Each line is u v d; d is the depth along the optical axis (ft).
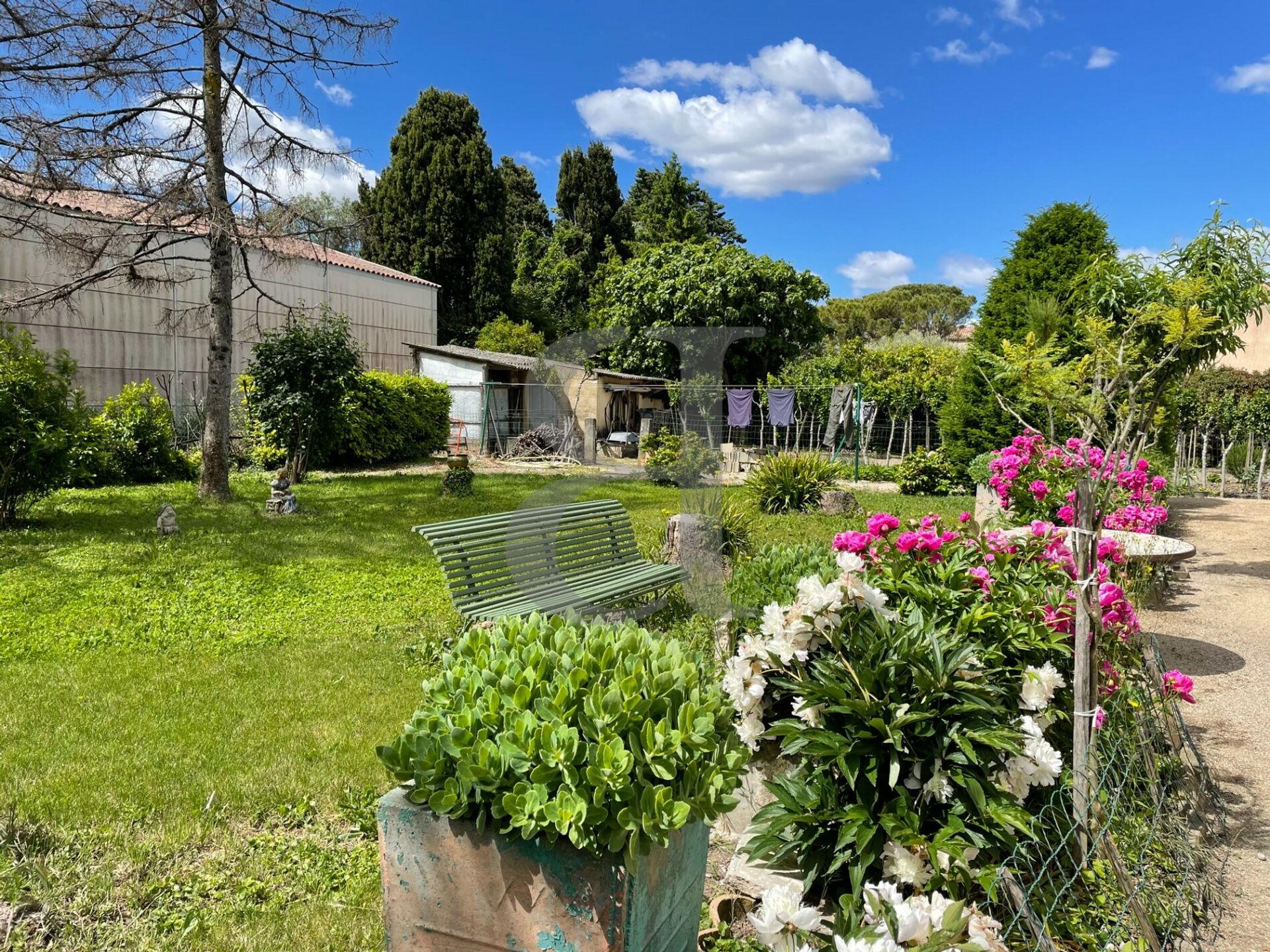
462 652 7.84
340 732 12.62
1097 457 19.99
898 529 12.06
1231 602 21.36
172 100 34.63
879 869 7.41
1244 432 55.72
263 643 17.49
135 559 24.62
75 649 16.79
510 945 6.11
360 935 7.73
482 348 92.48
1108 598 10.28
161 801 10.25
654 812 5.86
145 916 8.00
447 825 6.19
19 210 44.39
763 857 8.23
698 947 7.50
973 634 9.09
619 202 131.03
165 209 35.14
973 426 45.83
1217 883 8.55
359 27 34.76
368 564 25.38
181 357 56.85
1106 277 18.57
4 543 26.43
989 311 45.06
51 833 9.30
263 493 40.09
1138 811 9.30
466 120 103.86
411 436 60.39
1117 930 7.02
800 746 7.62
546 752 5.99
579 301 122.52
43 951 7.43
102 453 40.01
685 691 7.17
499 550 15.30
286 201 36.65
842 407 62.23
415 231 103.09
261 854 9.16
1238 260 17.40
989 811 7.01
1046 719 8.45
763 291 76.43
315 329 44.09
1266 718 13.38
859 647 8.13
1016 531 12.26
